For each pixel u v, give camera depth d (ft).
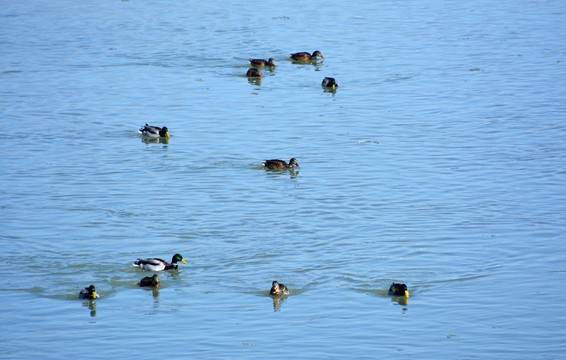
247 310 111.14
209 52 276.82
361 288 117.19
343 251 128.77
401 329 105.29
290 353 99.09
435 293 115.34
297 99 223.10
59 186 158.61
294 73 253.44
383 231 136.26
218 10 348.79
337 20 328.08
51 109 211.41
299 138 188.75
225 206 148.25
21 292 115.85
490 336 102.94
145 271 121.90
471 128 192.24
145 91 229.86
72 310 111.34
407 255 127.13
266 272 122.11
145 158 176.14
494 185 156.56
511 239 132.26
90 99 220.84
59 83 236.43
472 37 292.61
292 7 354.33
